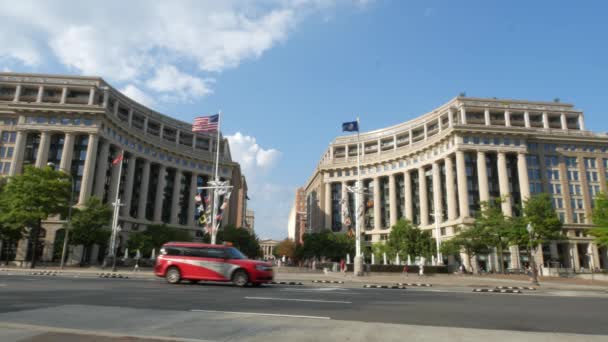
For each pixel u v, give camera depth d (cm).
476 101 8650
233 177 12231
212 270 2034
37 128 7031
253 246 8912
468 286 2712
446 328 878
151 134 9300
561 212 8369
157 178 9269
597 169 8750
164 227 7256
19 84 7388
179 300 1321
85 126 7119
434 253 6388
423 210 9175
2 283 1941
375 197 10562
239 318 948
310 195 15138
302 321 923
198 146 10612
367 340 743
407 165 9888
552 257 7875
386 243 6825
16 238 5109
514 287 2684
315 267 6719
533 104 8806
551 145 8712
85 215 5409
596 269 7175
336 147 12038
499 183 8012
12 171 6856
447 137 8388
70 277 2631
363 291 1948
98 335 745
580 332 901
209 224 4025
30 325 820
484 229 5791
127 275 3038
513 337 796
